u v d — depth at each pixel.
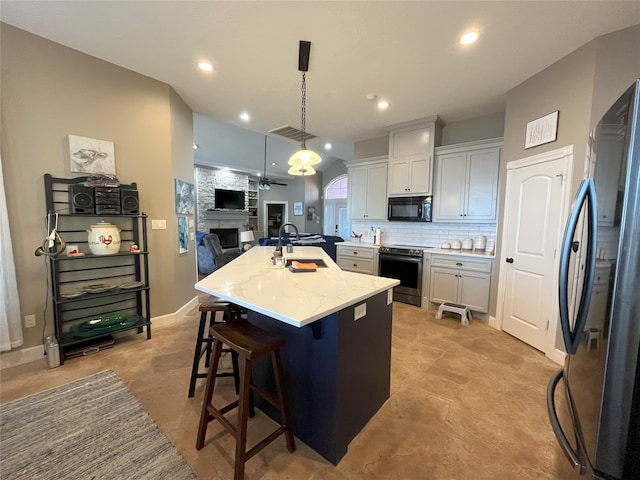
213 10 1.95
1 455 1.43
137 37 2.27
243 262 2.57
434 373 2.26
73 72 2.45
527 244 2.80
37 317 2.38
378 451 1.50
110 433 1.59
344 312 1.42
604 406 0.80
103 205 2.50
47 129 2.36
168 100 3.05
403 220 4.29
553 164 2.51
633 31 2.02
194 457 1.44
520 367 2.36
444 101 3.42
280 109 3.73
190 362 2.37
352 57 2.50
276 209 11.14
